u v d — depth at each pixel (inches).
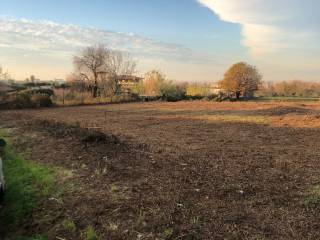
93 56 1978.3
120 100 1809.8
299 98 2554.1
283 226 223.5
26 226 248.1
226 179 318.0
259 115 1007.6
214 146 486.6
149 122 817.5
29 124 660.1
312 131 665.6
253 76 2645.2
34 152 434.9
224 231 217.5
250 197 274.4
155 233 217.2
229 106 1439.5
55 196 286.7
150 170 342.0
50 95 1624.0
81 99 1646.2
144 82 2198.6
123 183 304.0
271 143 523.5
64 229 234.1
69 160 380.5
